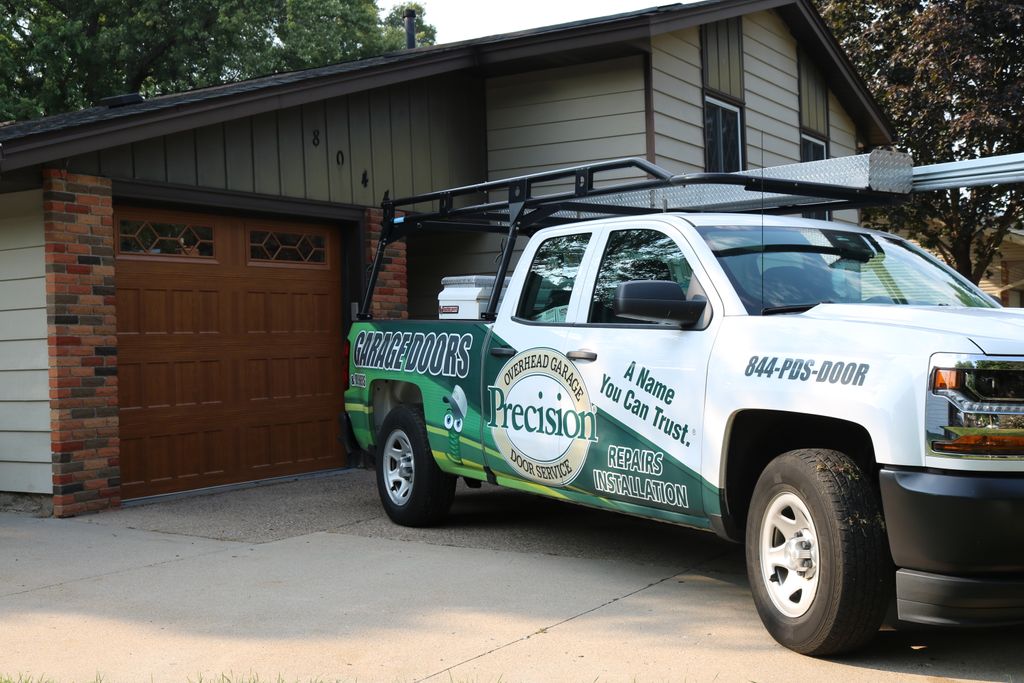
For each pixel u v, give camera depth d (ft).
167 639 15.67
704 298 16.66
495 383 20.92
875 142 60.29
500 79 40.19
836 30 72.74
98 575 19.90
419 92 37.27
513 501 27.53
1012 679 13.34
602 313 18.79
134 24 81.71
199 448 30.37
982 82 63.72
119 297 28.35
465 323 22.33
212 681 13.74
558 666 14.06
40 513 26.63
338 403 34.63
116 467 27.30
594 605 17.08
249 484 31.30
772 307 16.05
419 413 23.86
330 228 34.45
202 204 29.48
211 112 28.17
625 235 18.85
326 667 14.21
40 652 15.19
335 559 20.83
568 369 18.95
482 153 40.34
